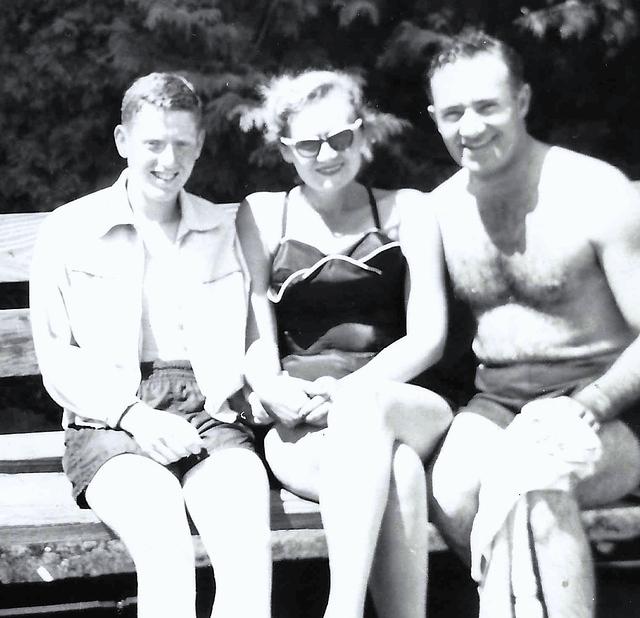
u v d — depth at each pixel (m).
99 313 2.86
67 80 5.48
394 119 5.23
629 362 2.70
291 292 2.94
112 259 2.87
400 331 3.01
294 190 3.05
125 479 2.64
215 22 5.32
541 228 2.80
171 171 2.84
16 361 3.43
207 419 2.88
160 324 2.90
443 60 2.81
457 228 2.91
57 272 2.85
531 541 2.56
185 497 2.70
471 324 3.24
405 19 5.59
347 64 5.64
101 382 2.79
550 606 2.54
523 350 2.87
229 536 2.58
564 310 2.83
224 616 2.53
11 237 3.52
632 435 2.79
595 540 2.78
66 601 3.72
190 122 2.84
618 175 2.79
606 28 5.48
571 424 2.61
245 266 2.98
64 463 2.85
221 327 2.93
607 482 2.76
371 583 2.69
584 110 5.93
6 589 3.70
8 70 5.51
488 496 2.58
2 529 2.79
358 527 2.54
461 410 2.89
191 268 2.92
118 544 2.74
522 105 2.83
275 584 3.33
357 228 2.96
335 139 2.85
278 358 2.96
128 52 5.35
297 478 2.83
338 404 2.62
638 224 2.76
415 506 2.63
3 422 5.62
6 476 3.20
